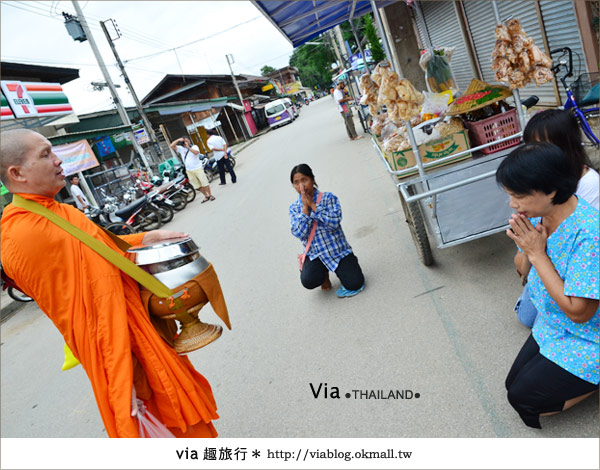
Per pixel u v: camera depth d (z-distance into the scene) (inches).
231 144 1203.9
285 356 124.6
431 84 138.3
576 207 63.2
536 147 59.8
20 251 63.3
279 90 2329.0
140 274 68.8
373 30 522.0
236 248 236.4
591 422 74.1
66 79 563.2
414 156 120.6
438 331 111.6
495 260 135.4
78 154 475.8
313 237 141.2
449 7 379.6
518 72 106.7
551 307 69.6
